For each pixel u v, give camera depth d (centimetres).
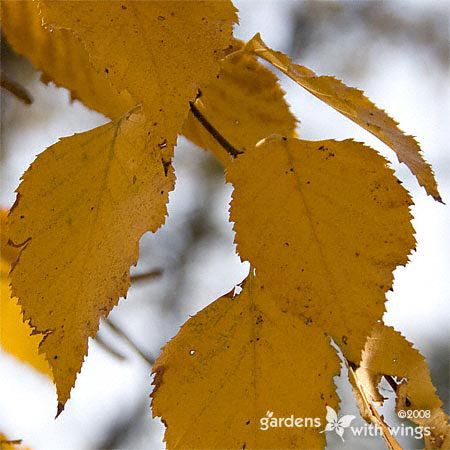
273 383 42
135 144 41
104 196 41
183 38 39
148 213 41
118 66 38
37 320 40
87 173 41
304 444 42
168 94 38
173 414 42
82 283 41
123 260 41
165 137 38
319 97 42
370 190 41
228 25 39
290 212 41
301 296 40
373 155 41
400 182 41
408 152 41
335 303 40
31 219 41
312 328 42
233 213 41
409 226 41
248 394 42
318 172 41
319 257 40
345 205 41
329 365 42
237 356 42
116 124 41
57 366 40
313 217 41
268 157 41
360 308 40
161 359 42
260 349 42
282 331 42
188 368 42
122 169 41
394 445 42
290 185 41
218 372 42
